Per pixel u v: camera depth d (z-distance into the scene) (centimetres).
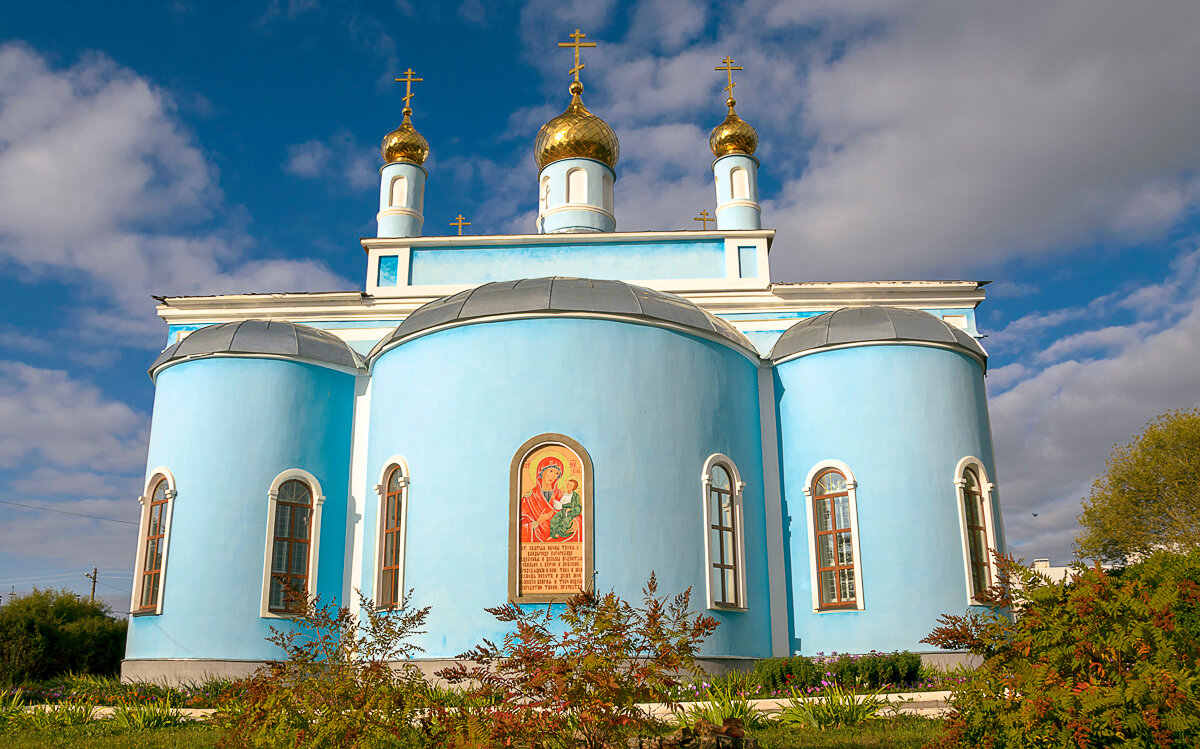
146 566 1767
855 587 1717
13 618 1933
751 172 2567
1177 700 662
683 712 928
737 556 1670
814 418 1841
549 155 2536
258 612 1694
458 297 1747
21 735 1189
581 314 1633
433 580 1559
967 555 1733
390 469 1705
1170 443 3884
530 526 1530
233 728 898
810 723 1078
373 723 813
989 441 1883
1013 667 749
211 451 1761
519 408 1590
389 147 2511
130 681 1648
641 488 1569
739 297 2130
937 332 1848
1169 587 724
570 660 723
